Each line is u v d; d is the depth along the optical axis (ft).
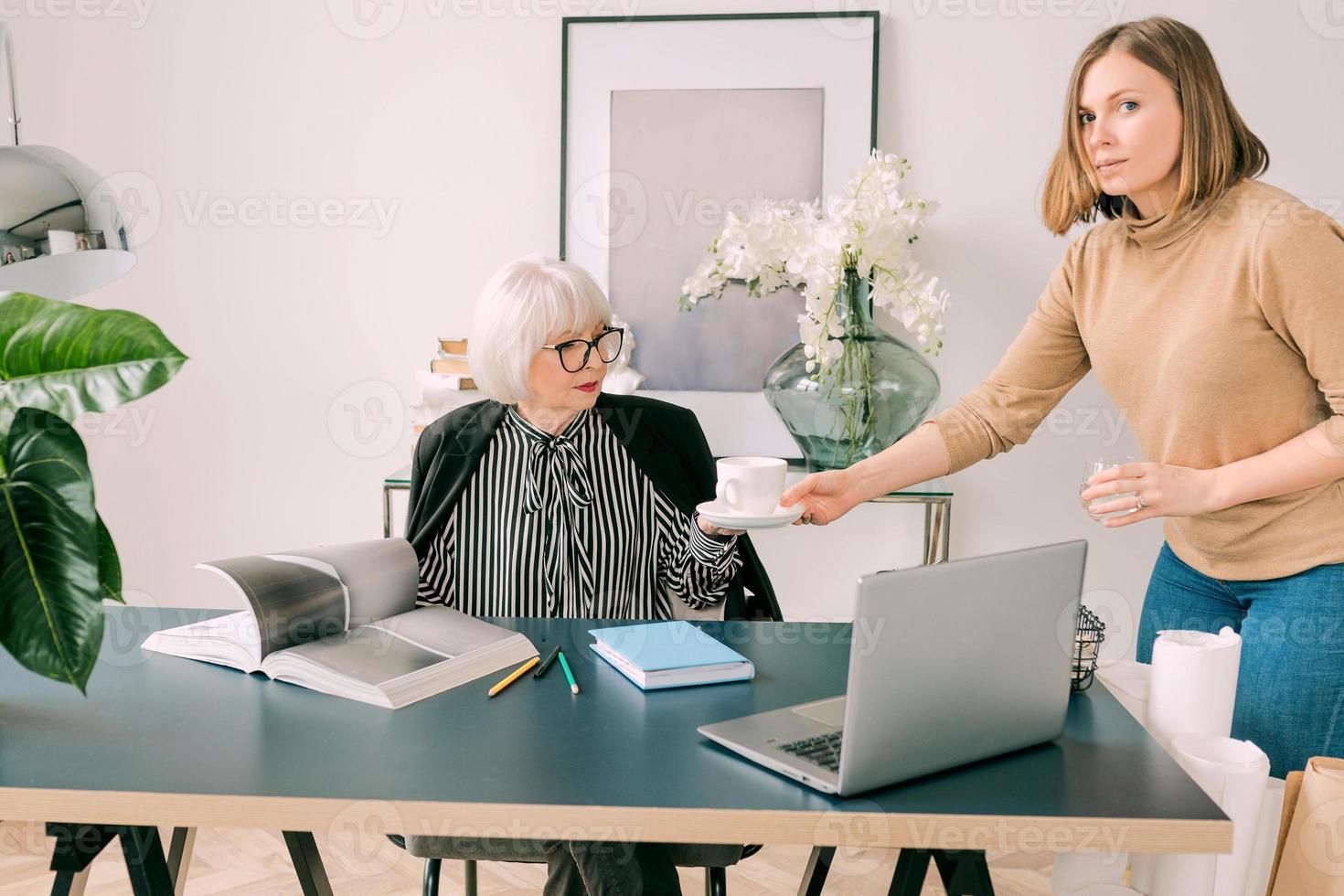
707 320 8.18
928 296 7.06
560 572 5.68
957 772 3.32
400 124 8.26
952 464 5.83
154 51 8.29
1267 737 5.01
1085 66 5.04
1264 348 4.86
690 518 5.79
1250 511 4.99
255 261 8.44
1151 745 3.57
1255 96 7.62
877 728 3.06
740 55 7.95
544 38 8.12
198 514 8.71
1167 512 4.85
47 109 8.38
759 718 3.65
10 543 3.09
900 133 7.93
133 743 3.45
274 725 3.62
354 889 6.59
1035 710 3.45
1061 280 5.71
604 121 8.07
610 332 5.43
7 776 3.20
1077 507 8.16
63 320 3.17
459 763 3.32
